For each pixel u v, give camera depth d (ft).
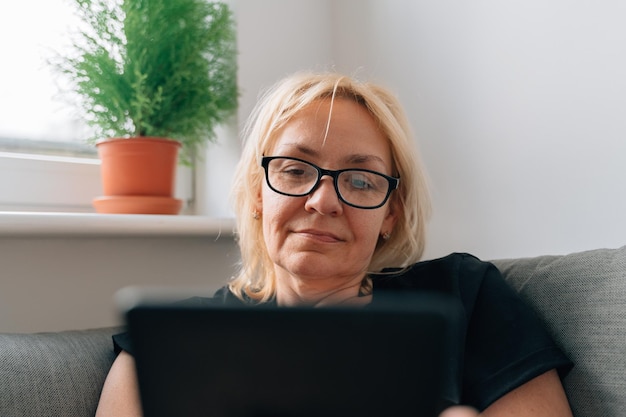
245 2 4.89
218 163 5.04
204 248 4.74
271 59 5.06
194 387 1.45
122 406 2.83
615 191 3.33
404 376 1.40
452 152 4.33
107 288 4.25
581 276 2.86
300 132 2.99
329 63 5.45
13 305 3.87
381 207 3.02
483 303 2.90
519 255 3.85
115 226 3.92
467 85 4.22
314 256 2.92
